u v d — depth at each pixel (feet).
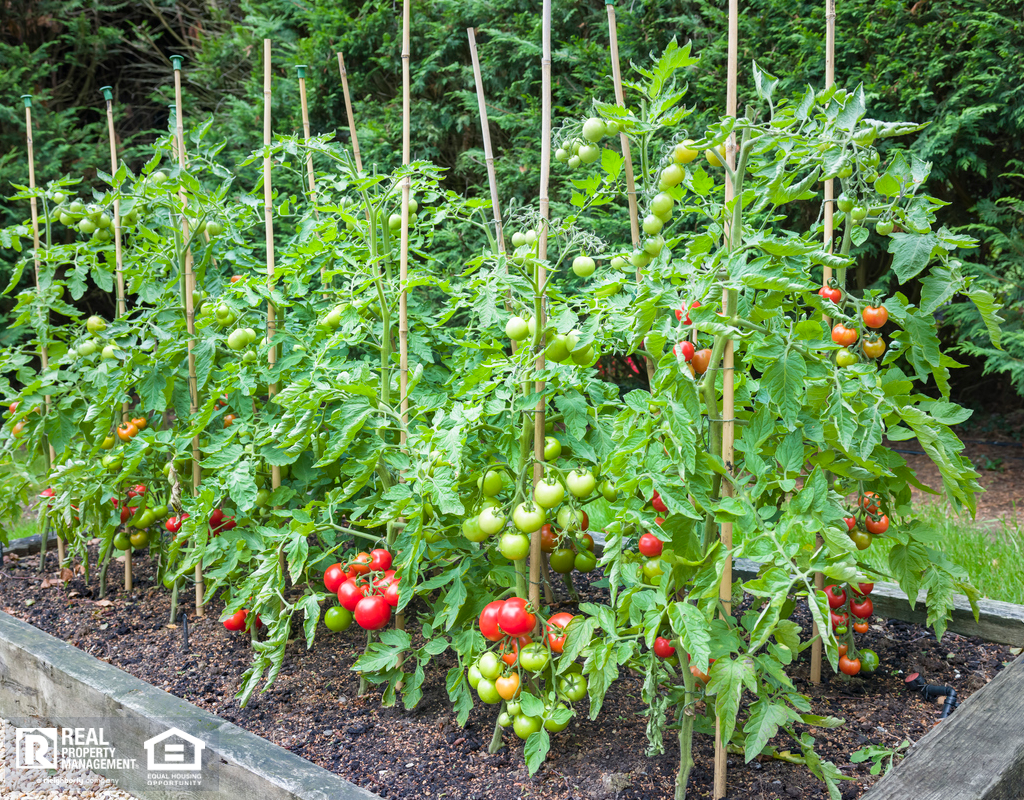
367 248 8.10
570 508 6.10
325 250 7.94
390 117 20.39
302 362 8.16
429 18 21.36
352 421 6.36
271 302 8.03
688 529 5.22
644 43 17.56
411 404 7.59
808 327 5.33
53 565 11.48
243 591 6.93
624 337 6.25
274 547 7.02
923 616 8.98
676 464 5.09
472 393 5.93
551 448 6.11
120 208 8.55
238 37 26.22
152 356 8.58
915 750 5.53
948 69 15.98
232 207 9.10
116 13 31.73
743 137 5.14
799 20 16.16
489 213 17.66
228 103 25.52
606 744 6.56
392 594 6.49
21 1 27.45
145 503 9.38
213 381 8.87
